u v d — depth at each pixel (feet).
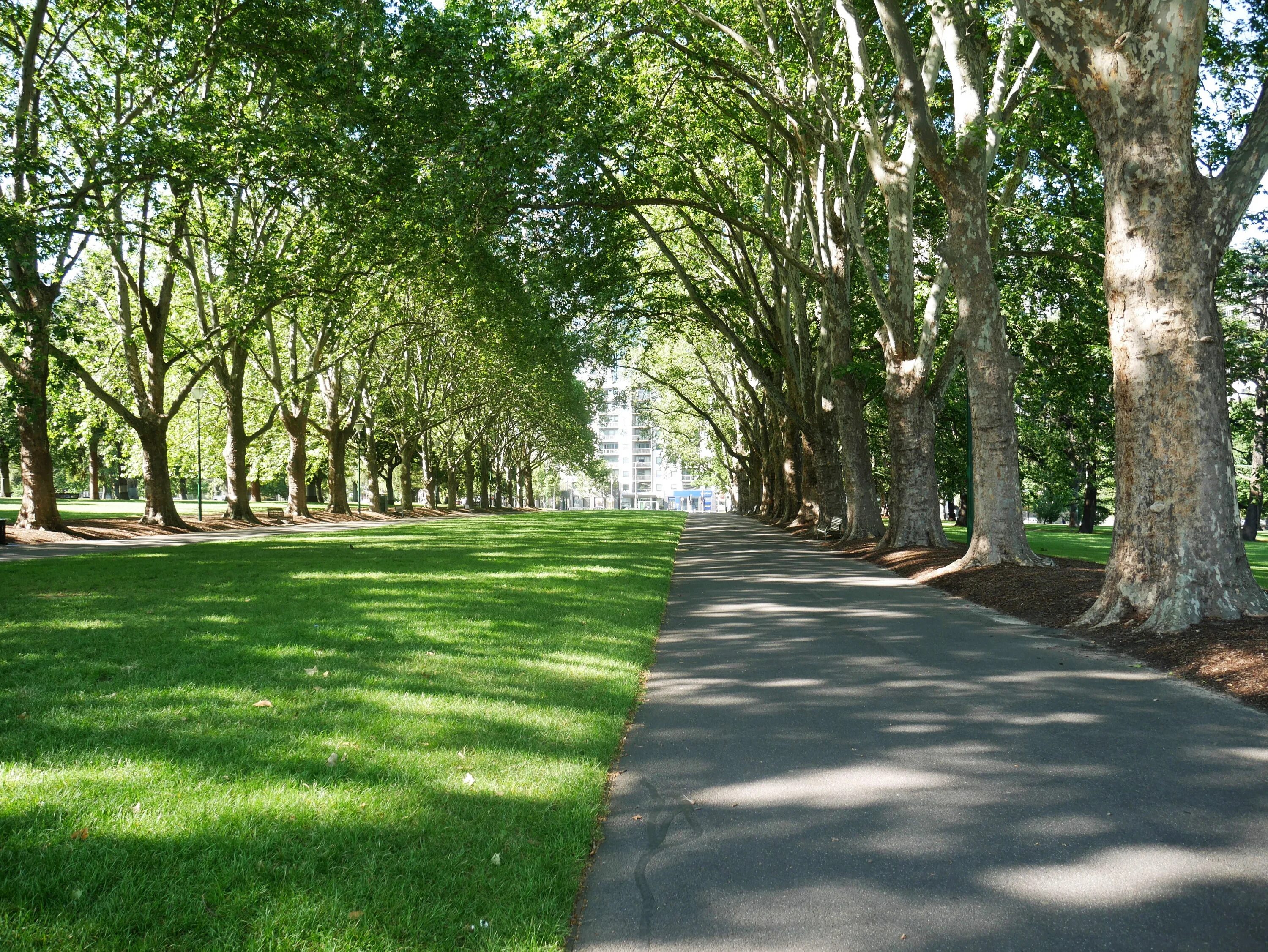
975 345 51.29
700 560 72.23
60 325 73.05
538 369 155.74
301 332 142.10
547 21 62.90
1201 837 13.23
